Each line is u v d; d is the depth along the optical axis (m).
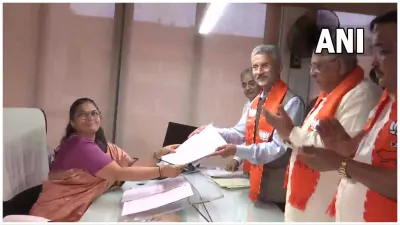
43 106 1.44
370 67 0.92
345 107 0.92
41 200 1.20
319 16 1.10
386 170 0.73
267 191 1.19
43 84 1.42
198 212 1.09
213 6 1.42
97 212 1.12
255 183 1.23
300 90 1.16
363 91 0.91
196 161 1.29
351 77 0.96
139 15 1.55
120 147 1.51
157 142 1.54
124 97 1.58
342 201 0.86
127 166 1.33
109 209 1.15
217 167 1.46
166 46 1.58
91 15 1.53
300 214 1.00
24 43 1.32
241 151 1.22
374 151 0.79
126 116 1.57
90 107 1.35
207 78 1.54
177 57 1.57
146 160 1.44
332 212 0.93
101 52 1.58
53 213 1.14
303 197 0.99
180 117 1.59
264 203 1.19
